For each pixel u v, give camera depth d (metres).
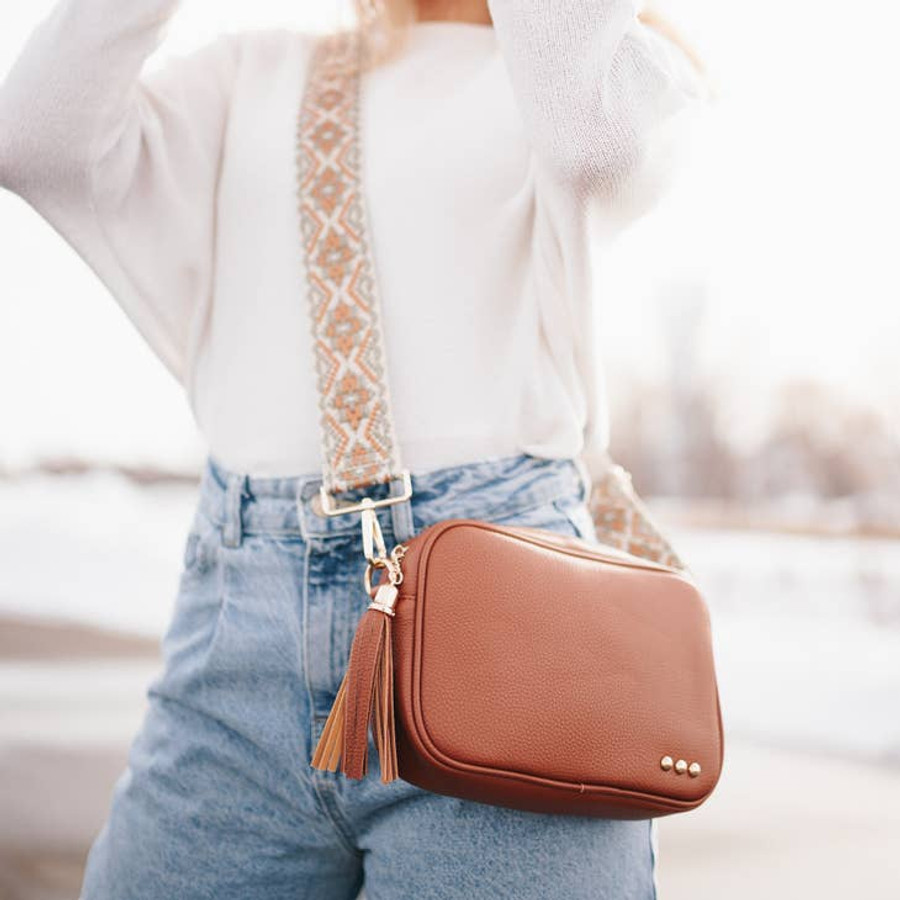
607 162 0.95
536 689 0.95
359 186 1.08
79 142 1.01
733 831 3.35
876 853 3.15
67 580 9.95
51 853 3.01
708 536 16.70
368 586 0.97
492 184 1.08
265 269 1.10
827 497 21.50
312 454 1.06
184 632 1.10
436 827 0.98
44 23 1.03
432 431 1.05
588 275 1.02
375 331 1.05
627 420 25.09
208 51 1.18
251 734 1.03
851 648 6.76
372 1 1.19
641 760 0.98
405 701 0.92
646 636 1.01
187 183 1.13
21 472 20.39
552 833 0.98
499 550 0.97
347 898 1.12
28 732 4.32
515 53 0.97
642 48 0.98
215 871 1.05
